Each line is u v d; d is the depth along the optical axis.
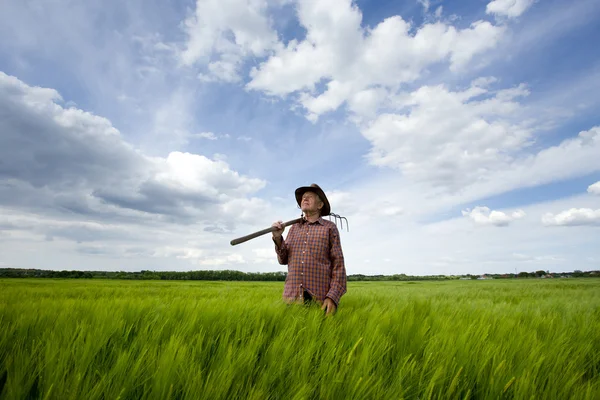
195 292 13.75
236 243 3.51
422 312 3.81
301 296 3.53
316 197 3.86
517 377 1.86
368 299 6.33
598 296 11.73
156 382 1.50
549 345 2.60
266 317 2.93
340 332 2.63
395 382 1.76
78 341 1.96
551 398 1.72
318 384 1.75
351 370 1.81
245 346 2.21
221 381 1.56
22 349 1.97
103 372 1.75
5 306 3.30
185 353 1.83
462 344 2.23
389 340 2.41
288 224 3.78
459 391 1.72
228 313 2.87
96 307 3.39
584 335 3.09
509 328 3.00
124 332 2.38
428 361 2.00
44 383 1.52
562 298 9.99
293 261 3.71
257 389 1.56
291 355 2.05
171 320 2.68
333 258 3.68
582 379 2.22
